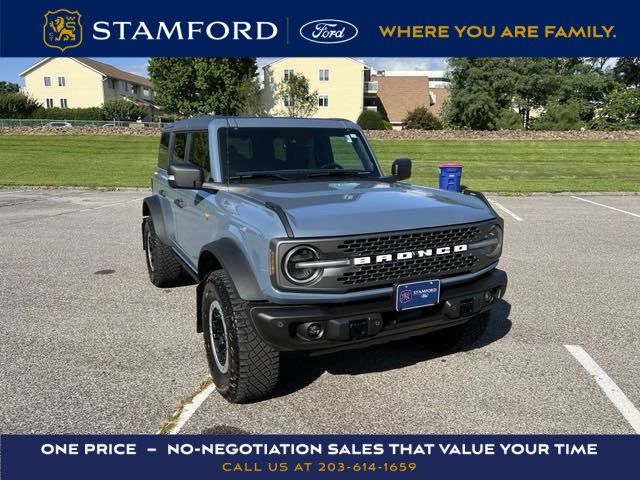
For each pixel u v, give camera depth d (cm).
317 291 313
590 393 375
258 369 338
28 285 635
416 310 345
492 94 4469
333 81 5800
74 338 470
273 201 353
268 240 307
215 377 375
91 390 378
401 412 352
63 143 2900
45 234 951
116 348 449
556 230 993
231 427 337
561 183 1795
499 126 4444
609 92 4769
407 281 334
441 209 355
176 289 620
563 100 4753
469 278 362
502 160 2502
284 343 314
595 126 4372
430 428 336
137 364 419
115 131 3166
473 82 4512
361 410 355
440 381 393
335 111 5872
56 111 6309
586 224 1058
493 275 379
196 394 374
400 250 329
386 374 405
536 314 537
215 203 392
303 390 381
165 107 5653
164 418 345
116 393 374
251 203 353
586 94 4853
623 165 2355
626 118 4347
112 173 2081
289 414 351
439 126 5325
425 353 443
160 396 371
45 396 369
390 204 354
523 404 361
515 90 4591
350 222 320
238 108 5275
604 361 425
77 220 1101
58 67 7131
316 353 330
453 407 358
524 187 1667
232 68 5344
